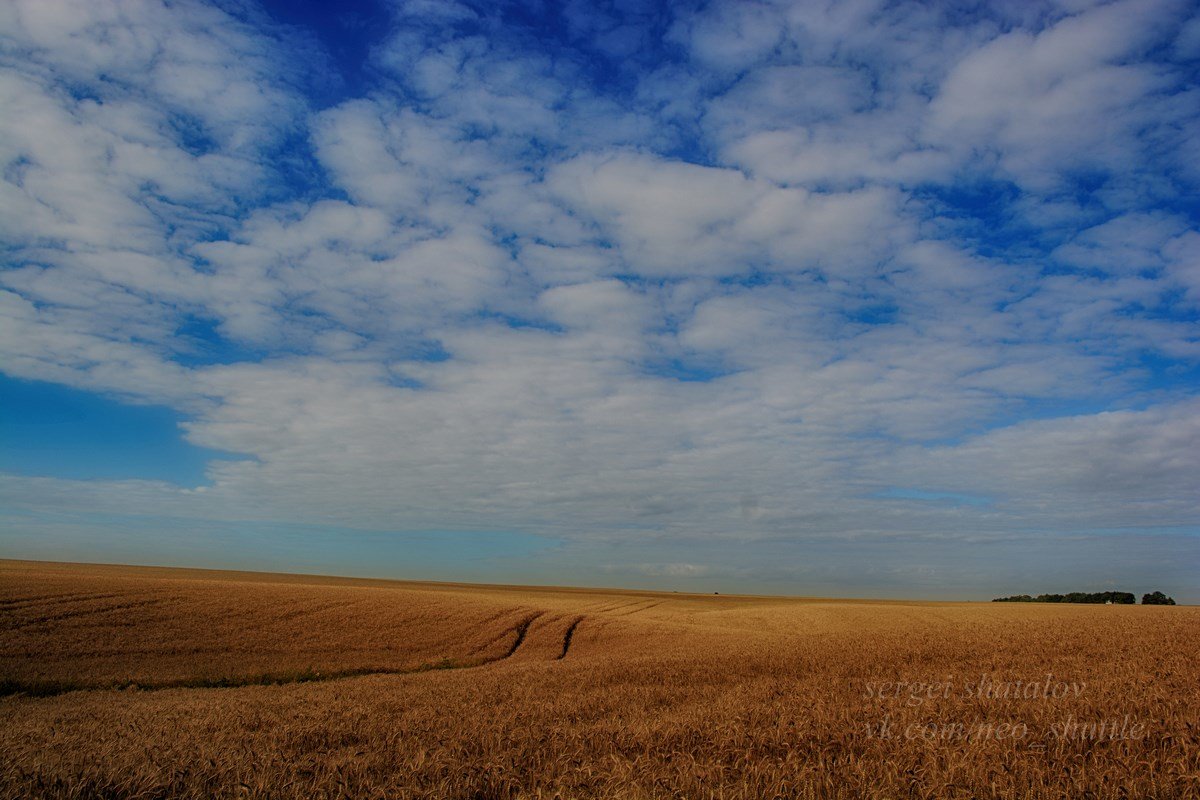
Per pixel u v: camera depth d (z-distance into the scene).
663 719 11.39
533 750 9.26
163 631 37.78
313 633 41.41
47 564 113.38
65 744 11.44
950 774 6.99
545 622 52.53
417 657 38.47
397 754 9.41
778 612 66.94
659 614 68.25
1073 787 6.66
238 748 10.30
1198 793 6.56
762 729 9.84
